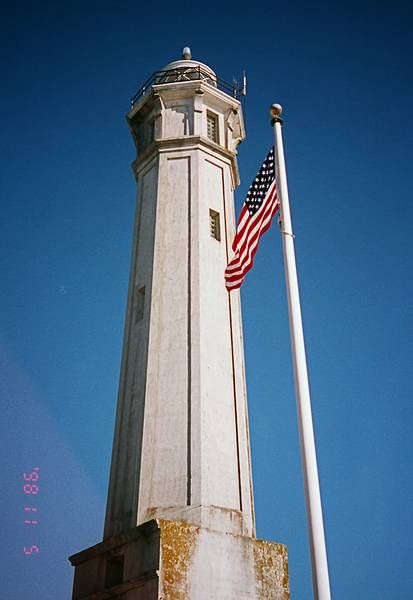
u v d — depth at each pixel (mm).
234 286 15922
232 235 26422
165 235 25234
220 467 20156
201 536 17688
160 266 24391
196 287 23500
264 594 18031
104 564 18906
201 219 25516
